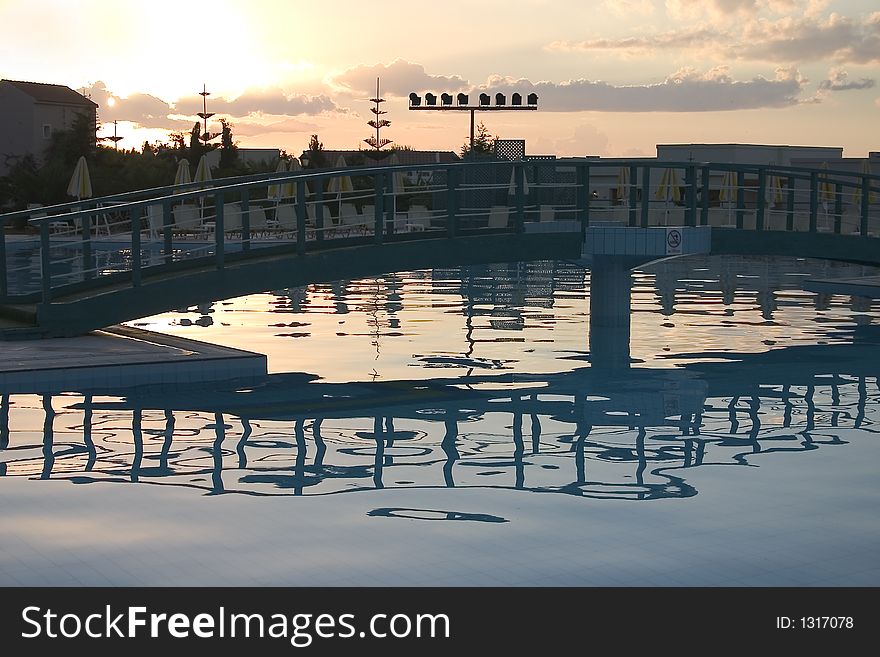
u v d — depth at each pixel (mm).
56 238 31078
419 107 29125
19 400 8938
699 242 14273
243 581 4789
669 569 4965
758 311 16609
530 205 17812
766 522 5699
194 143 67750
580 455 7230
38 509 5812
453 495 6191
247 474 6629
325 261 12242
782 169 15367
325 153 70500
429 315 15844
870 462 7082
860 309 16953
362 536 5402
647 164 14016
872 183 33156
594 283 14211
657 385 10039
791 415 8648
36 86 66000
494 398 9352
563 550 5211
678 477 6652
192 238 28750
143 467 6758
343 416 8508
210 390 9648
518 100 29250
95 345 10820
